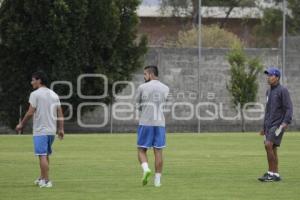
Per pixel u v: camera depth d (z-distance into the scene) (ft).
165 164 202.08
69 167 193.16
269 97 162.71
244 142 295.69
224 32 521.65
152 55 411.95
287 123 160.97
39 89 151.02
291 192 145.28
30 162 206.28
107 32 381.40
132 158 220.23
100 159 216.54
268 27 560.61
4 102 388.37
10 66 384.68
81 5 371.35
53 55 375.25
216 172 181.88
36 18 371.76
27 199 134.82
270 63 420.36
